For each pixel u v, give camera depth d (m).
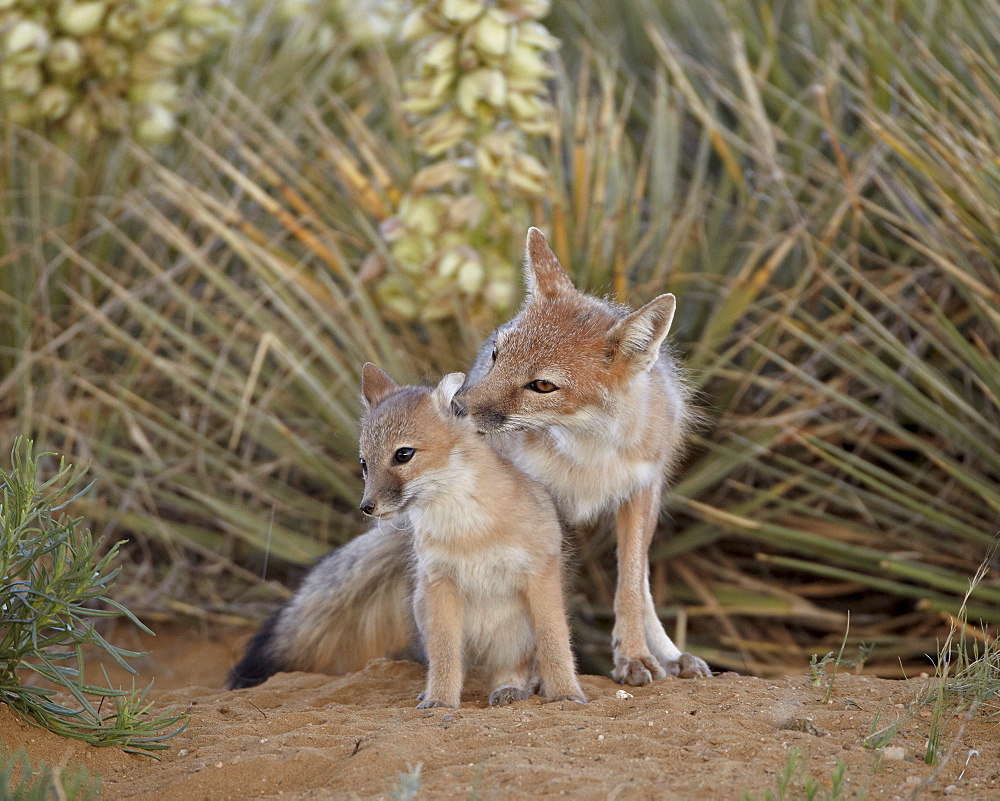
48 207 11.73
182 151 12.82
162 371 11.67
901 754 5.33
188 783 5.24
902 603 10.78
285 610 8.48
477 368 8.07
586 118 12.16
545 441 7.58
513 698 6.71
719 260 11.58
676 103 12.60
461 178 10.59
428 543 6.73
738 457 10.33
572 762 5.22
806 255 11.43
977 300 10.09
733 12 12.91
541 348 7.14
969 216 10.09
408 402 6.77
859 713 6.01
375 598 8.19
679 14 14.16
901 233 10.79
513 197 10.73
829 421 11.05
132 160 12.29
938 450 10.33
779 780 4.55
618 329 7.14
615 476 7.49
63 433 11.41
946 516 9.95
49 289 11.77
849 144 11.78
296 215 12.41
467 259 10.37
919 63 11.55
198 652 10.78
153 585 11.39
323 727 5.97
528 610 6.87
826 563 10.89
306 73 13.48
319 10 13.30
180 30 12.47
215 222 11.13
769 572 11.24
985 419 10.31
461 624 6.84
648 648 7.83
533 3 10.19
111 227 11.52
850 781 4.99
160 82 12.34
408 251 10.66
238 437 11.22
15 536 5.45
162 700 7.30
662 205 11.53
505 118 10.66
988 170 9.87
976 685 6.13
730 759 5.28
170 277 11.56
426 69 10.30
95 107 11.98
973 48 11.58
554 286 7.86
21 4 11.23
